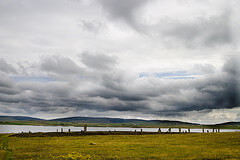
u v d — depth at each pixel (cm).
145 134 8269
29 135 7356
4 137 6831
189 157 3105
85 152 3688
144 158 3130
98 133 8212
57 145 4731
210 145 4353
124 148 4181
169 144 4731
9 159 3088
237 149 3762
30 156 3300
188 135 6688
